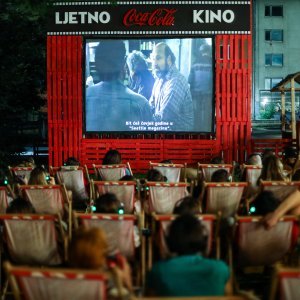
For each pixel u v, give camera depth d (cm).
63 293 289
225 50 1418
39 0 1311
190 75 1424
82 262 308
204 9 1412
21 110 1841
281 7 4831
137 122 1433
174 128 1432
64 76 1425
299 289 281
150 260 481
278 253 475
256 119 4616
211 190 670
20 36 1730
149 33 1417
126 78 1425
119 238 475
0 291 505
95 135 1457
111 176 900
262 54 4831
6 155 1688
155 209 700
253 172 866
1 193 688
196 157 1436
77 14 1413
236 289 479
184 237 321
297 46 4847
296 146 1442
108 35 1416
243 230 466
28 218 483
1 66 1691
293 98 1642
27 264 505
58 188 691
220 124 1430
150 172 756
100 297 287
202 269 313
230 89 1427
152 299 262
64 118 1434
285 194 658
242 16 1415
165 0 1409
